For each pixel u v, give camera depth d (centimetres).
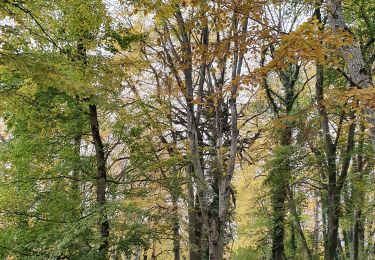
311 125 884
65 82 583
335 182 1099
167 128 978
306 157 1159
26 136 805
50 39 641
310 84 1608
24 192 788
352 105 540
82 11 698
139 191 833
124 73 789
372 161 1278
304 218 1681
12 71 686
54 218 786
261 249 1551
